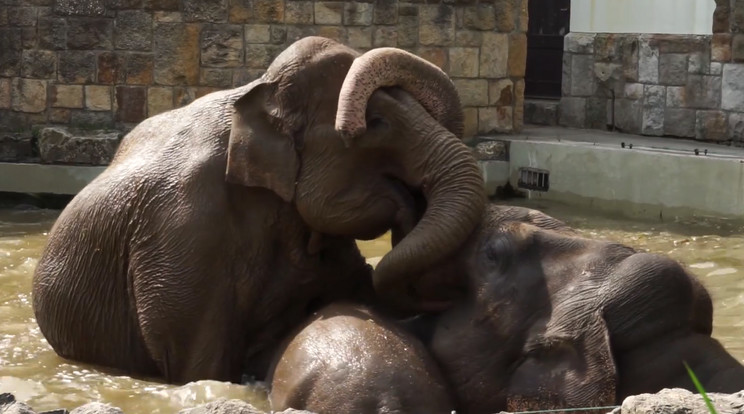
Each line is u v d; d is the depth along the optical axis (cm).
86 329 928
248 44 1847
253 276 883
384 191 843
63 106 1855
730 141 1934
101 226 915
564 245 763
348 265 916
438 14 1906
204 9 1839
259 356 898
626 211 1725
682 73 1991
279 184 852
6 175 1817
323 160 846
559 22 2242
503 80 1966
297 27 1855
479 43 1938
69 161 1811
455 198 805
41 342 1006
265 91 859
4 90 1862
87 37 1844
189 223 868
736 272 1285
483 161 1877
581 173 1781
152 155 909
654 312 708
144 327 882
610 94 2100
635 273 717
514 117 1992
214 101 918
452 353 771
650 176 1698
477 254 789
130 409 823
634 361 707
